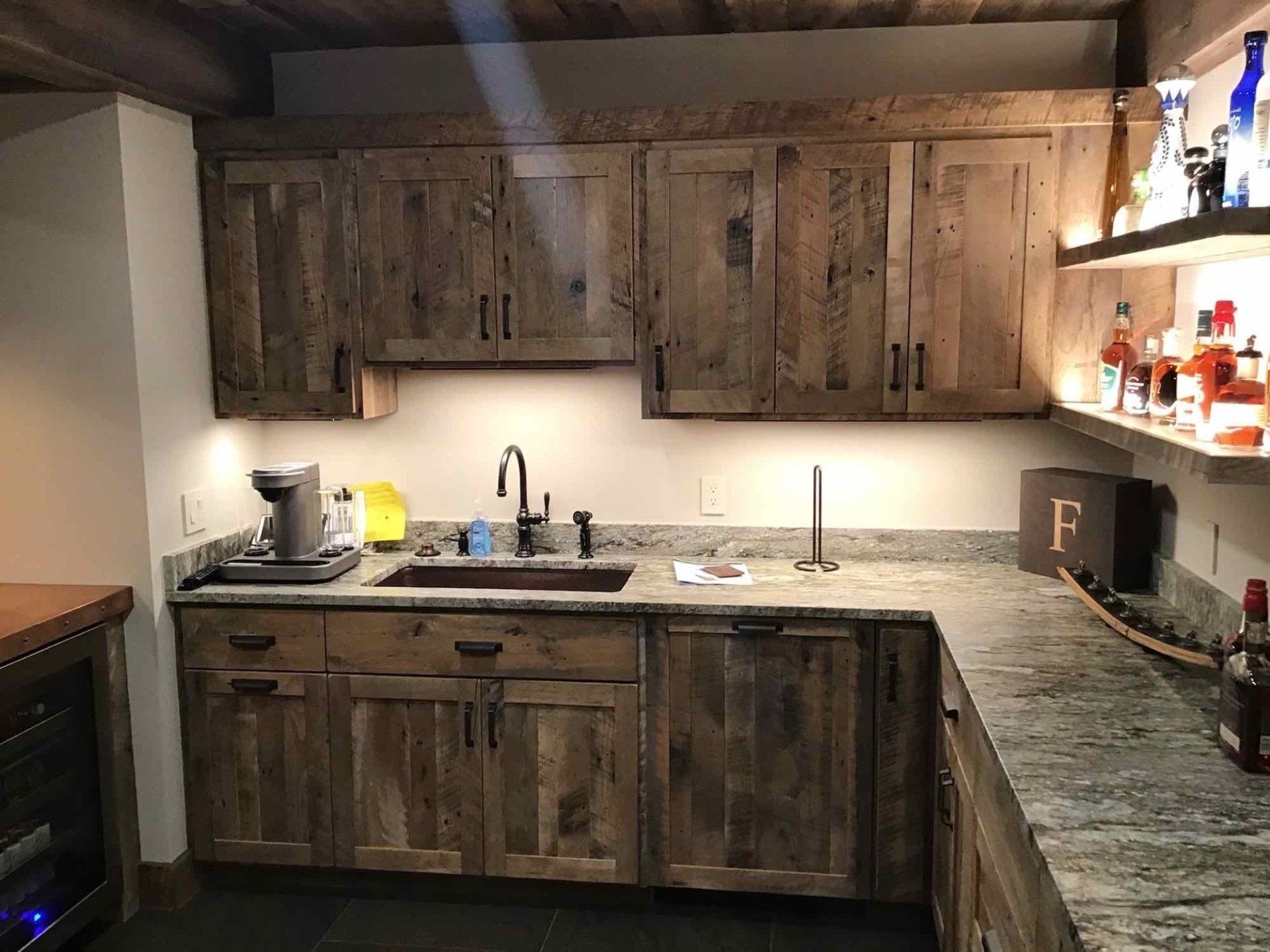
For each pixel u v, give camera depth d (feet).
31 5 7.36
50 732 8.51
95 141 8.84
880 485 10.50
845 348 9.42
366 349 9.94
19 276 9.15
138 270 9.08
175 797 9.71
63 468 9.32
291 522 9.91
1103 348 9.15
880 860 8.98
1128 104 8.81
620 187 9.41
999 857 5.68
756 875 9.16
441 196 9.62
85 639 8.82
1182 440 6.07
